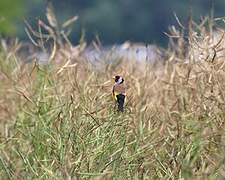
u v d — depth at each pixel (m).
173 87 14.30
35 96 14.65
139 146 12.94
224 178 11.84
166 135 13.38
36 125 13.42
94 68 15.24
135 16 103.56
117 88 12.90
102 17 102.56
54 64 15.18
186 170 11.90
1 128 14.77
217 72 13.16
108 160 12.41
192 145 12.34
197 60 13.66
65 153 12.38
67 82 14.60
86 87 14.17
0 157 12.50
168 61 15.08
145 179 12.52
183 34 14.23
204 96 13.07
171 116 13.77
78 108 13.30
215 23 14.17
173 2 99.44
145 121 13.50
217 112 12.98
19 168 12.52
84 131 12.82
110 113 13.40
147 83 15.02
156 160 12.68
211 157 12.56
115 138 12.74
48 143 12.96
